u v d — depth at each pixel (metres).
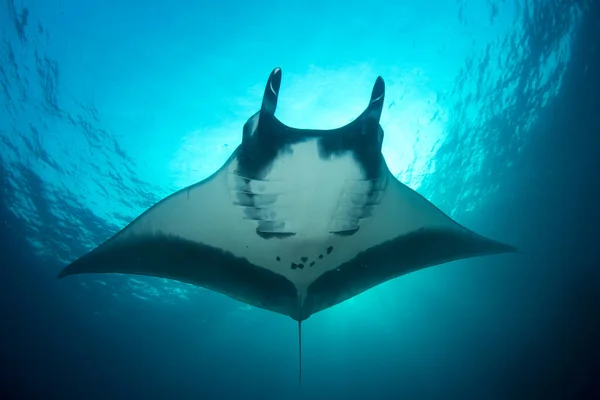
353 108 6.04
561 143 8.84
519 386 11.08
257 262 2.77
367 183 2.42
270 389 13.55
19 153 7.28
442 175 8.62
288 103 5.92
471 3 5.70
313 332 11.64
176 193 2.66
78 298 10.91
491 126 7.91
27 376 13.04
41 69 5.71
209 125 6.07
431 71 6.21
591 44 7.23
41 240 9.40
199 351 12.84
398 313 11.30
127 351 12.61
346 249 2.80
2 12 5.19
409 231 2.87
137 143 6.48
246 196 2.51
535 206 9.79
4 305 11.03
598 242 9.91
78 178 7.54
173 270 2.65
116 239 2.62
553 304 10.68
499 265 10.17
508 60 6.72
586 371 9.88
